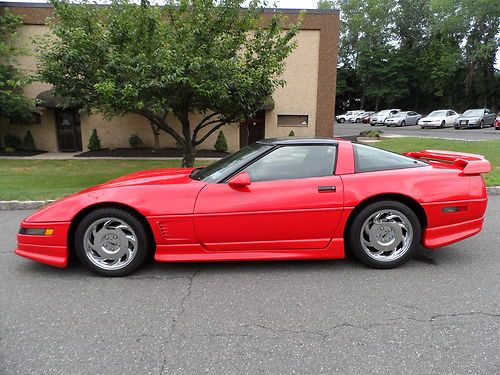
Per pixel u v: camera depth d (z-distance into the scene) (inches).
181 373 81.4
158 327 100.1
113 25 277.3
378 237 137.8
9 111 506.6
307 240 134.9
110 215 129.6
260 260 140.1
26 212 237.1
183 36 286.7
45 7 539.2
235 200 130.0
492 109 1541.6
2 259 151.3
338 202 132.6
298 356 87.3
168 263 145.8
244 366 83.7
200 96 289.4
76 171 417.7
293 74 578.9
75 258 147.1
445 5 1434.5
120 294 119.6
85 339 94.3
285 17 320.8
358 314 106.4
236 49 314.3
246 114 323.9
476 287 123.6
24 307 111.1
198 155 550.0
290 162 138.8
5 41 524.7
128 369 82.7
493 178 300.8
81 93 293.6
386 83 1878.7
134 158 522.6
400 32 1971.0
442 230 139.6
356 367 83.2
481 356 86.7
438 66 1638.8
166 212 128.3
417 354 87.7
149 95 275.9
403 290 121.5
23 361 85.2
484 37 1402.6
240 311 108.6
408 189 135.3
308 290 121.9
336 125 1403.8
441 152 178.5
